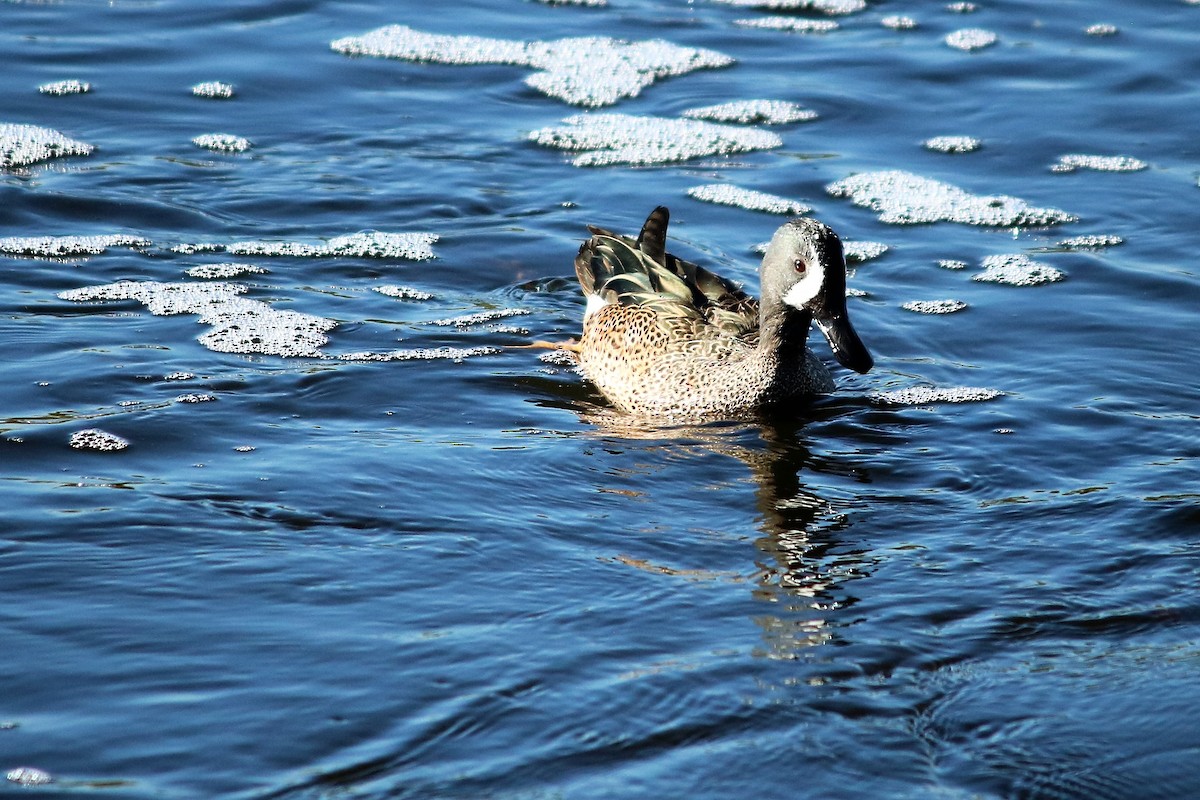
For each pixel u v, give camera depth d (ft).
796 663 27.96
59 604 29.12
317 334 45.06
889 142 62.23
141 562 30.86
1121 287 49.34
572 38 72.79
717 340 42.47
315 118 62.75
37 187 54.19
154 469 35.47
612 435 39.52
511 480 35.94
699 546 32.83
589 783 24.27
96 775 23.98
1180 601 30.66
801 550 32.71
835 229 54.29
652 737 25.55
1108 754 25.62
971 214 55.62
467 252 51.98
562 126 63.31
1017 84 67.92
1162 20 75.56
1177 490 35.65
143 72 66.03
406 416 39.88
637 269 46.19
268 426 38.55
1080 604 30.53
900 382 43.01
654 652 28.17
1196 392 41.78
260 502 33.91
